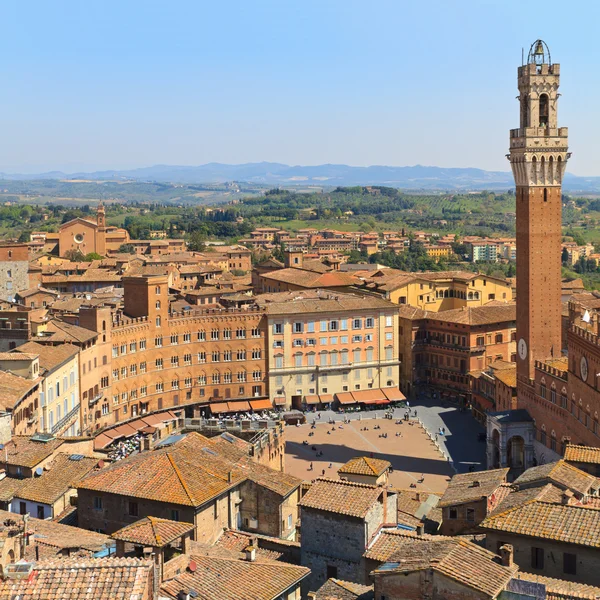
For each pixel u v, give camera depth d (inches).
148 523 3481.8
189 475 4475.9
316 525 3831.2
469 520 4232.3
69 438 5615.2
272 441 6161.4
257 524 4638.3
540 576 3034.0
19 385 6934.1
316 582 3828.7
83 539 3858.3
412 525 4279.0
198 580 3184.1
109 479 4490.7
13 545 2910.9
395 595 2819.9
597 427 7190.0
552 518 3449.8
